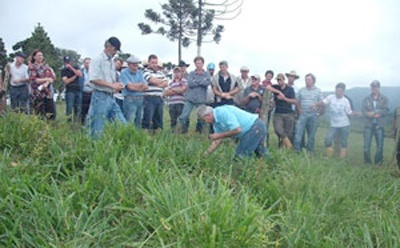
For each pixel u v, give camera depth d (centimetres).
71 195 359
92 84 607
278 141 805
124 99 709
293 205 410
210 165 520
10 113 563
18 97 743
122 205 371
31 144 500
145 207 371
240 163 536
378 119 782
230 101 820
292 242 350
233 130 551
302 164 536
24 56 751
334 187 476
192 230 311
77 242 316
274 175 511
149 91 781
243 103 831
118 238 336
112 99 621
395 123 787
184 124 796
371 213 446
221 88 822
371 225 417
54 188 370
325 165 588
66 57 781
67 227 329
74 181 394
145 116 783
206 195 355
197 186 411
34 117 555
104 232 333
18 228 327
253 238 320
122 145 494
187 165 510
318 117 815
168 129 694
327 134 809
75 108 779
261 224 334
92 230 333
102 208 368
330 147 801
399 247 365
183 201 343
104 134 524
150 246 319
